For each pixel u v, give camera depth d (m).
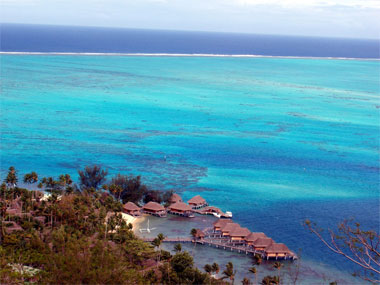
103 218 74.12
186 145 134.62
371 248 32.88
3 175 102.31
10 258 58.56
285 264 68.88
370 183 108.81
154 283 57.53
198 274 59.91
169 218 86.19
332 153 132.75
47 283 46.81
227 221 80.88
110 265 50.09
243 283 59.53
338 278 64.81
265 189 102.12
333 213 89.44
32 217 74.31
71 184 94.69
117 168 111.50
